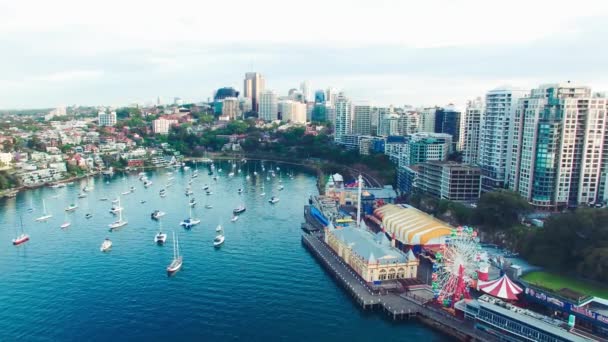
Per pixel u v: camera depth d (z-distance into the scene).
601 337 138.50
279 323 167.75
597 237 185.38
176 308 178.50
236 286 199.38
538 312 160.00
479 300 159.12
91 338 157.00
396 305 173.62
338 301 185.38
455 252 171.12
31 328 163.00
